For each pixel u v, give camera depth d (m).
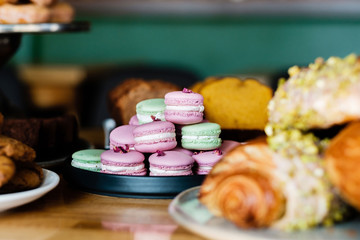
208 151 0.99
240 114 1.21
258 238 0.75
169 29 2.97
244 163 0.79
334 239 0.75
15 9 1.29
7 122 1.09
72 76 2.93
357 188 0.73
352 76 0.76
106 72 3.00
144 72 2.24
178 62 2.99
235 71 2.95
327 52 2.85
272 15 2.87
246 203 0.75
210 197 0.80
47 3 1.31
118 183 0.92
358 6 2.77
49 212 0.87
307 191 0.76
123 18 2.99
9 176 0.85
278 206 0.76
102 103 2.12
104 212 0.87
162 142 0.96
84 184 0.94
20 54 3.01
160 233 0.81
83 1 2.98
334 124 0.78
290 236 0.76
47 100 2.87
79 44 3.03
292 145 0.78
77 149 1.19
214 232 0.76
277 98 0.81
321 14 2.82
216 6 2.90
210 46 2.95
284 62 2.89
